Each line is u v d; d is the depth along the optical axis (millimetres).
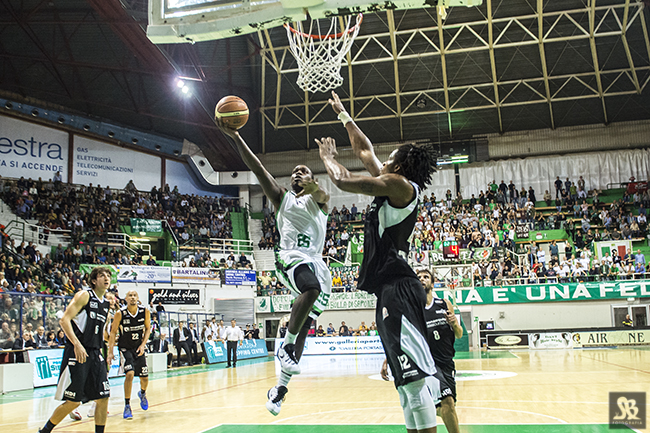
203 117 26547
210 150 30719
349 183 3088
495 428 5418
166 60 21734
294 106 29297
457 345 21875
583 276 23641
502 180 30688
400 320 3084
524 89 28641
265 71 27453
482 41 25922
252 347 23422
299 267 3783
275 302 26484
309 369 15516
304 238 3922
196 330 21672
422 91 28797
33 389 12398
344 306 26047
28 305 13633
